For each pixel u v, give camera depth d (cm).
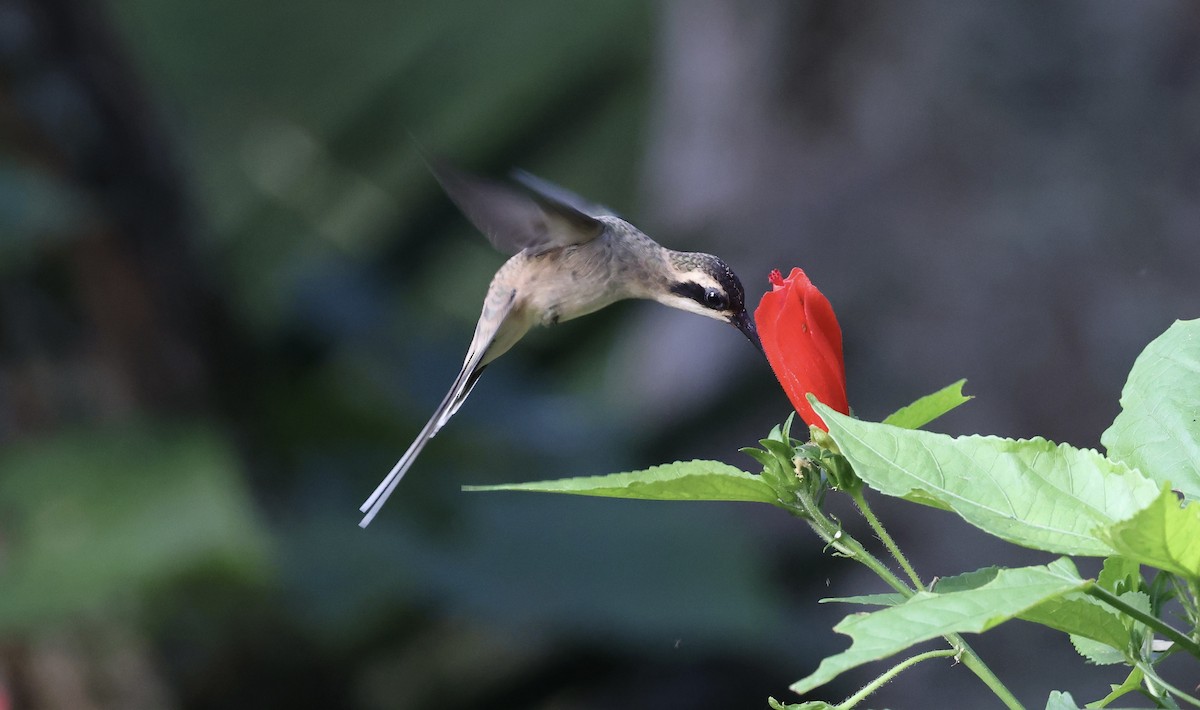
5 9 967
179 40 2128
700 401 1339
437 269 1459
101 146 1001
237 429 1086
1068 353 1298
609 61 2025
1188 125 1314
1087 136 1332
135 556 875
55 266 984
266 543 930
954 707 1185
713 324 1452
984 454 329
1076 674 1182
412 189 1988
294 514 1070
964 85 1360
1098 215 1311
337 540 998
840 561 1245
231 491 912
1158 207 1304
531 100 2033
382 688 1076
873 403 1334
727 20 1500
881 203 1374
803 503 371
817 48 1431
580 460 1190
